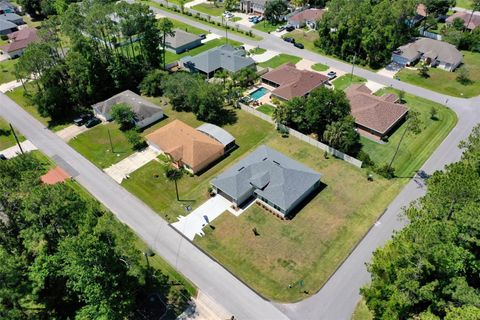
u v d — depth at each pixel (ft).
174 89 320.09
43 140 295.07
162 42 398.42
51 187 182.50
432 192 181.88
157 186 251.60
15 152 282.36
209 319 178.29
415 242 158.20
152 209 236.02
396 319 155.12
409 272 151.53
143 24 338.75
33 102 315.78
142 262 202.08
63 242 160.25
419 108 318.24
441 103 324.39
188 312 181.27
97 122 312.09
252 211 232.53
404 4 371.56
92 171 264.93
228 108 326.65
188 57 383.45
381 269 164.96
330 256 205.36
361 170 259.19
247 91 349.00
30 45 334.65
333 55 403.34
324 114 274.16
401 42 395.14
